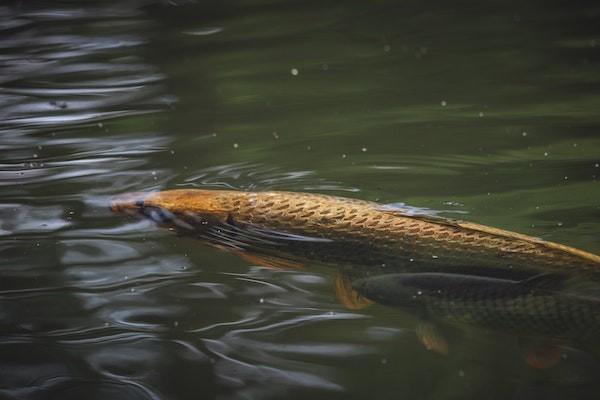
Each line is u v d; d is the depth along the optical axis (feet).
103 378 27.94
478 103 51.31
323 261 32.35
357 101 52.90
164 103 54.08
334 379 27.68
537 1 72.79
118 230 37.24
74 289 32.94
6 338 29.94
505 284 28.91
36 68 61.87
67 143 47.16
